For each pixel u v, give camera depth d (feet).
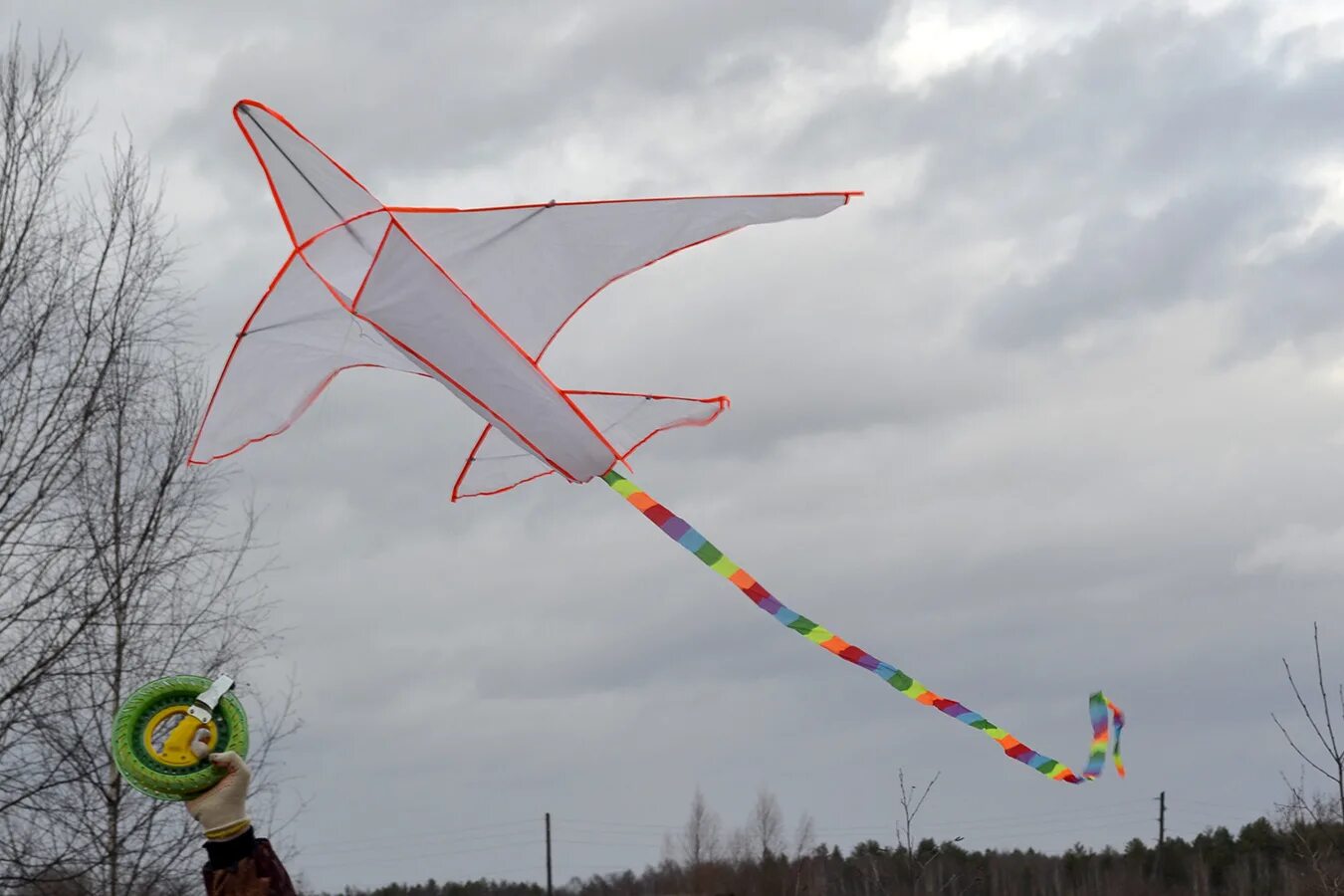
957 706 16.24
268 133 17.19
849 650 16.03
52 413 47.67
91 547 48.34
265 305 17.97
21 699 45.80
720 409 18.56
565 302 17.70
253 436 19.04
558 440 16.08
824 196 17.92
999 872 114.42
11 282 47.88
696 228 17.71
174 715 13.16
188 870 49.01
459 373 16.42
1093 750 17.39
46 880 45.80
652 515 16.20
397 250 16.11
